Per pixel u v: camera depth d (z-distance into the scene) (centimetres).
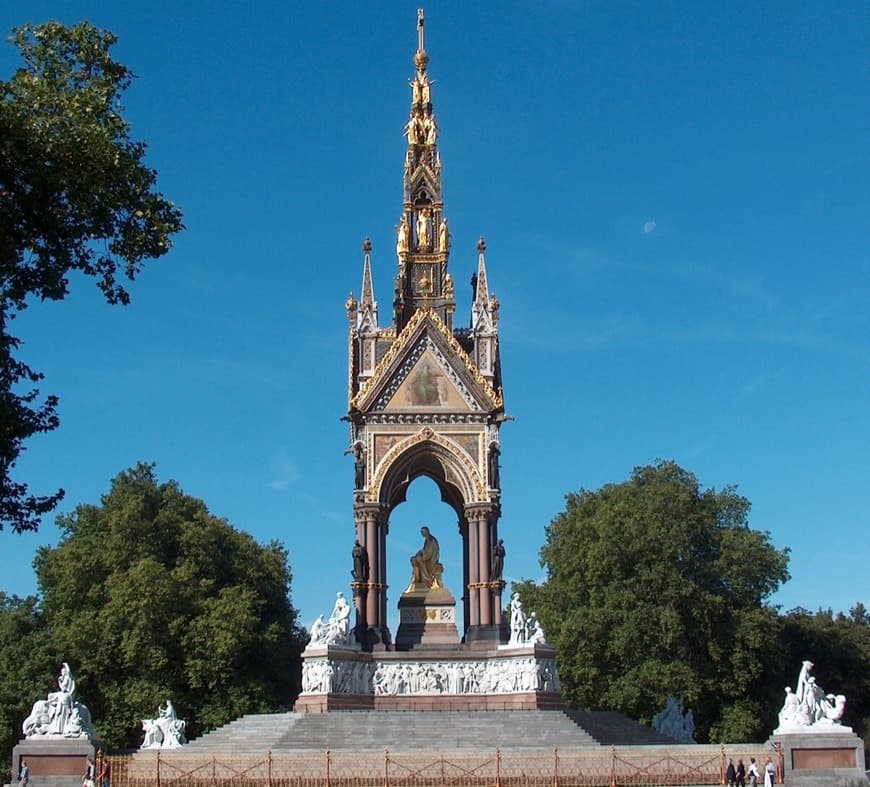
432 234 10431
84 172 4666
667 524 12056
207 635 12144
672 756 8075
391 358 9881
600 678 12056
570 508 14000
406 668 9331
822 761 8238
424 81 10744
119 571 12506
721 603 11825
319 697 8962
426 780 7688
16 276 4781
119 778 8112
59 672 12162
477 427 9838
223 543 13425
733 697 12075
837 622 15525
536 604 13288
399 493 10169
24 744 8900
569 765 7869
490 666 9350
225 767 7906
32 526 4762
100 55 4962
